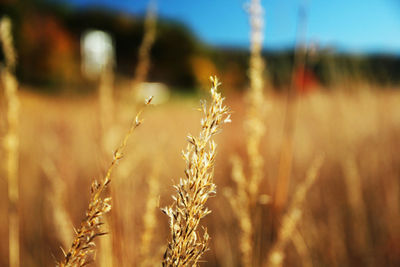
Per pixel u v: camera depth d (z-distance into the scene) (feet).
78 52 68.74
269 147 7.72
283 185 4.61
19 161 9.01
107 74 5.60
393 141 8.53
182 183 1.39
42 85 37.11
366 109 10.11
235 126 8.36
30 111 13.91
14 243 4.10
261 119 3.55
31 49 67.97
